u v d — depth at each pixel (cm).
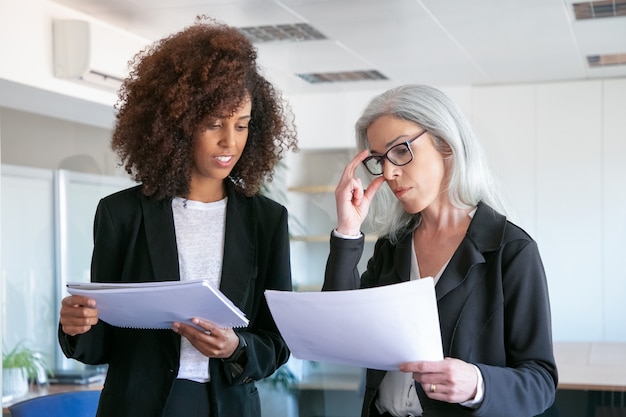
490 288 164
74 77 445
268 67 643
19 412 258
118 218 185
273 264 191
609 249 690
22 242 556
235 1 455
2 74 407
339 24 512
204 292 157
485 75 686
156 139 180
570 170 702
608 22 510
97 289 166
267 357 182
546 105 710
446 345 164
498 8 476
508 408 153
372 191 178
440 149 169
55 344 576
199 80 177
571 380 372
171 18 488
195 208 188
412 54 604
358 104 745
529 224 712
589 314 693
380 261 185
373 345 153
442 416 161
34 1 430
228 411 181
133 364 181
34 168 569
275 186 686
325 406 569
